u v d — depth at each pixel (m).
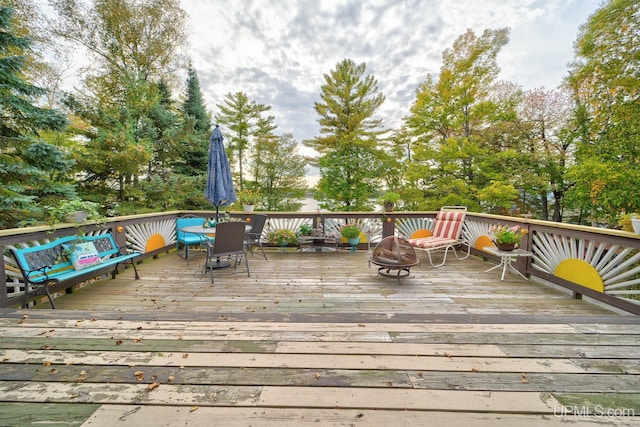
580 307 2.93
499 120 9.81
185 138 10.06
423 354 1.65
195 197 10.23
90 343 1.75
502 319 2.14
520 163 10.06
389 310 2.78
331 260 5.02
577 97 9.14
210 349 1.69
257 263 4.78
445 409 1.21
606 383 1.40
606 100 7.80
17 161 4.61
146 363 1.54
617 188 7.05
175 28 9.72
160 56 10.10
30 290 2.78
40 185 5.12
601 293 2.91
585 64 8.18
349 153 11.96
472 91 9.55
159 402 1.24
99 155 7.38
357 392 1.32
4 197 4.43
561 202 10.29
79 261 3.09
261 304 2.92
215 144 4.84
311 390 1.33
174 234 5.78
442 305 2.93
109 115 7.89
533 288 3.50
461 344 1.77
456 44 9.49
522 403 1.25
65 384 1.37
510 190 8.73
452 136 10.62
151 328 1.96
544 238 3.67
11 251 2.68
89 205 3.53
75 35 8.46
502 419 1.16
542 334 1.91
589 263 3.05
